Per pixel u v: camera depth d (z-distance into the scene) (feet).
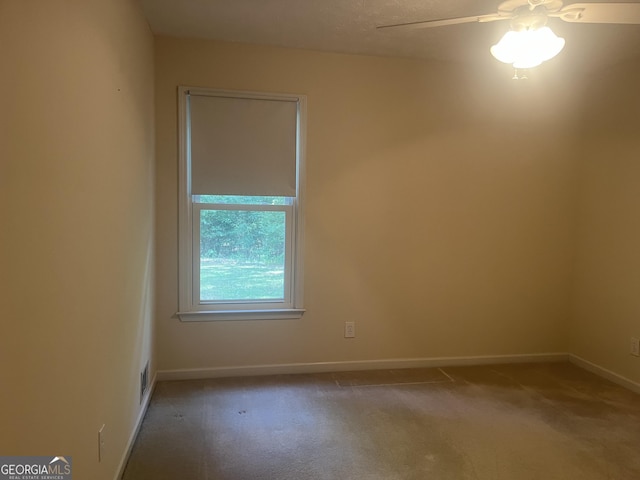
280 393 9.64
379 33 9.29
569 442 7.82
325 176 10.62
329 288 10.87
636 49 9.64
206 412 8.65
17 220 3.27
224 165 10.13
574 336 12.07
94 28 5.13
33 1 3.51
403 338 11.35
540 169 11.64
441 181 11.17
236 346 10.53
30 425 3.52
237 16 8.55
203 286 10.44
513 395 9.81
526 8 6.03
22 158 3.34
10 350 3.18
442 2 7.84
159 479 6.50
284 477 6.62
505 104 11.32
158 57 9.65
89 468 5.03
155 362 9.95
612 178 10.90
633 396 9.87
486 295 11.67
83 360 4.79
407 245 11.14
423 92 10.92
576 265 11.97
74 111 4.48
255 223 10.55
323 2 7.91
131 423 7.30
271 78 10.19
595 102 11.35
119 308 6.38
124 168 6.67
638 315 10.23
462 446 7.61
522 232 11.71
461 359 11.68
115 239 6.13
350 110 10.61
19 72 3.28
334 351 11.03
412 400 9.45
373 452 7.36
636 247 10.30
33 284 3.55
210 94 9.92
